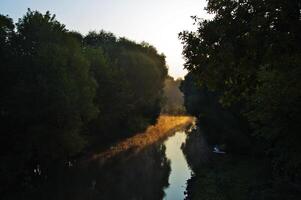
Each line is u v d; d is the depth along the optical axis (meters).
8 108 41.28
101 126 66.06
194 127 117.38
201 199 30.61
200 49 14.34
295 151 17.09
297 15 12.78
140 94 91.25
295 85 15.62
